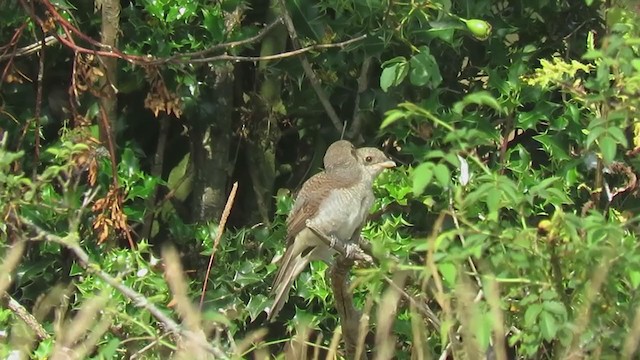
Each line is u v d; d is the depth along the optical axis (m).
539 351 8.25
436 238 7.34
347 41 10.95
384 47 11.35
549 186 8.39
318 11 11.82
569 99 11.76
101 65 10.89
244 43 10.95
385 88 10.30
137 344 9.29
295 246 11.07
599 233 7.13
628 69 7.59
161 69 12.05
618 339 7.28
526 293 7.66
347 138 12.50
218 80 12.80
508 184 7.28
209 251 11.63
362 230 11.47
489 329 6.95
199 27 12.06
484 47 12.31
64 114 12.41
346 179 11.00
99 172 11.50
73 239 8.38
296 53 10.69
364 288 9.87
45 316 11.65
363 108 12.16
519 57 11.89
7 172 9.47
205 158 12.95
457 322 8.08
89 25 12.30
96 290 10.63
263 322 12.03
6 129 12.20
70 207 9.85
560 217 7.16
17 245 8.38
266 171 13.12
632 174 10.87
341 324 9.30
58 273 11.92
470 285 7.79
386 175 11.55
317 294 11.38
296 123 13.16
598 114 9.53
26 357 9.48
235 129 13.16
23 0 10.70
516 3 12.46
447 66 12.40
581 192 11.38
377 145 12.47
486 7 11.71
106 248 11.48
